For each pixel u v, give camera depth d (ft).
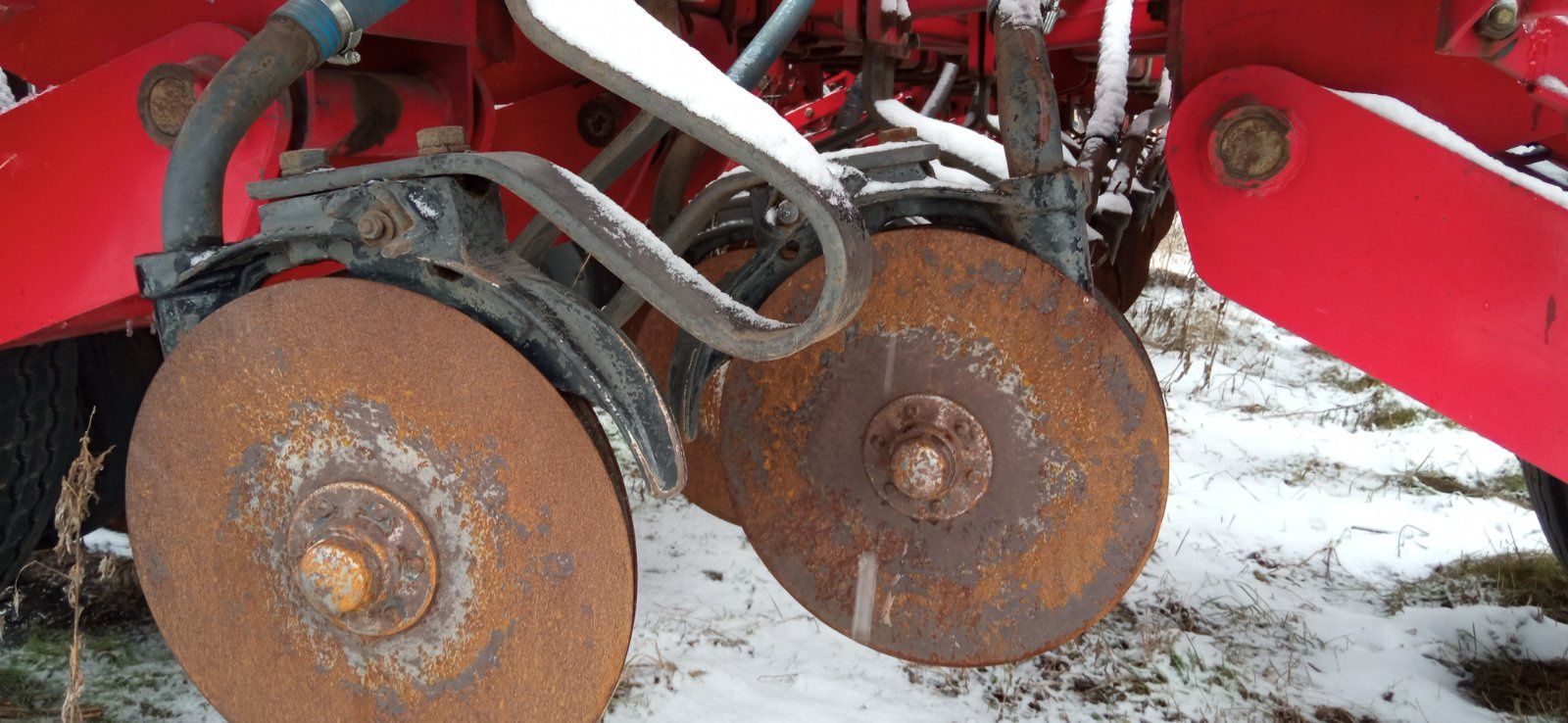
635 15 3.91
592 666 3.81
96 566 9.75
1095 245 9.11
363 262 4.02
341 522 4.03
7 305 5.75
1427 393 4.64
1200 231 5.02
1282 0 4.84
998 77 5.45
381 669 4.18
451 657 4.07
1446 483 13.97
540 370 3.84
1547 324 4.32
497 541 3.90
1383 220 4.58
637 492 12.10
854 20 8.21
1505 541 11.94
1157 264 25.40
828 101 17.30
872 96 8.66
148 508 4.44
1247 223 4.89
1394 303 4.63
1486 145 4.91
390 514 4.00
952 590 5.81
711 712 7.72
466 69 6.49
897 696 8.07
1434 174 4.45
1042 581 5.64
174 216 4.17
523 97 8.45
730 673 8.28
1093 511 5.49
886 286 5.68
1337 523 12.57
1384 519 12.70
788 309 5.97
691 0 8.20
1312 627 9.72
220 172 4.22
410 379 3.90
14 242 5.65
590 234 3.76
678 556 10.50
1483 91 4.79
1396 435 16.10
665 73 3.72
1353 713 8.20
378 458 4.03
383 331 3.89
